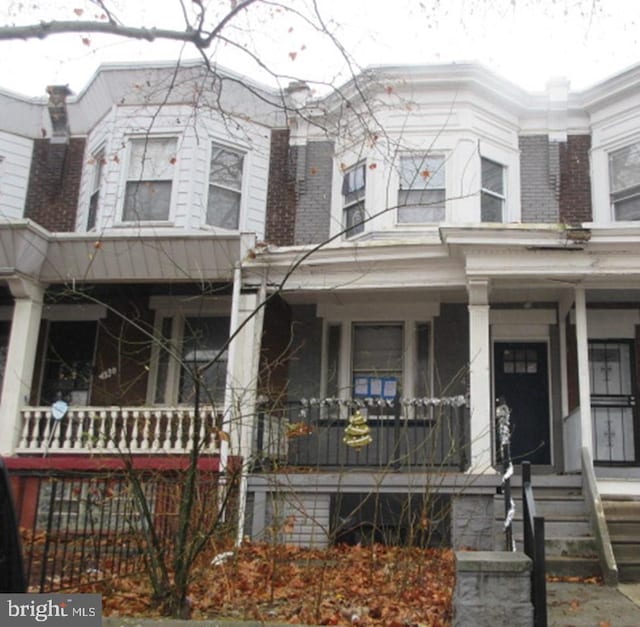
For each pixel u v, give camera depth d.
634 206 12.55
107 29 6.77
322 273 11.07
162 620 5.37
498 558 5.43
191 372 6.25
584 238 9.70
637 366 11.98
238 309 10.99
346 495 9.62
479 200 12.58
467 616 5.28
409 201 12.53
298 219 13.57
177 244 11.11
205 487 7.52
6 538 2.71
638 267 9.79
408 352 12.34
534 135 13.58
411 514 8.64
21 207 14.39
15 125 14.69
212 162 13.40
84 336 13.35
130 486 7.27
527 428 12.27
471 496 9.23
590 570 8.01
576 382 11.97
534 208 13.16
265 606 6.30
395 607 6.23
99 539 6.96
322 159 13.76
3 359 13.32
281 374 12.45
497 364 12.55
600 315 12.12
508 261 9.99
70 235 11.17
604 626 5.96
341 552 8.52
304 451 11.54
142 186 12.99
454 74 12.80
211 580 6.69
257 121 13.93
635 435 11.83
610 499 9.14
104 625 5.31
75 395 13.05
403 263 10.72
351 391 12.34
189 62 13.06
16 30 6.45
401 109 12.02
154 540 6.23
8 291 12.84
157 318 13.07
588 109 13.36
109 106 13.59
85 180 14.07
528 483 6.11
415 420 10.13
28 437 11.60
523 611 5.26
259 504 9.44
